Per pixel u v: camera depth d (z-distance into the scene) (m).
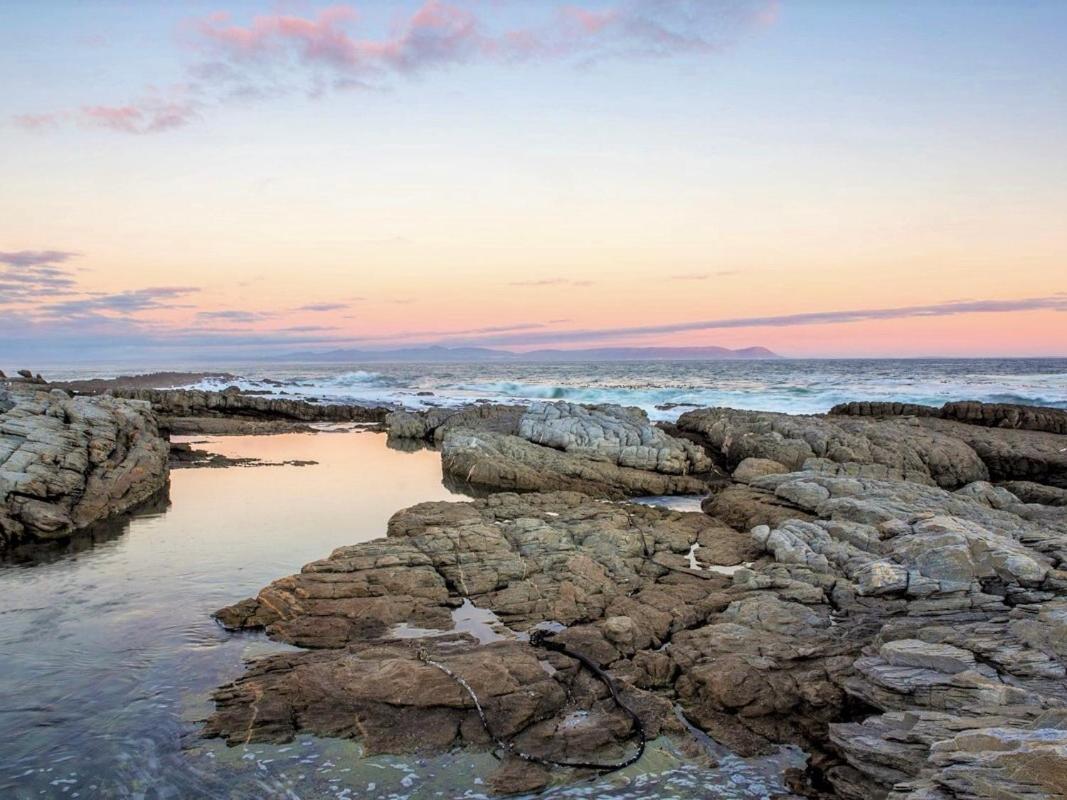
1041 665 8.78
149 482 22.34
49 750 8.52
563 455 27.64
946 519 15.23
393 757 8.48
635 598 13.48
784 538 15.81
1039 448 27.52
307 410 49.22
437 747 8.66
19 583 14.13
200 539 17.44
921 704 8.71
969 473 26.72
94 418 22.98
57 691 9.90
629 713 9.45
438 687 9.57
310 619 12.22
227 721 9.09
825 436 27.89
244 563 15.52
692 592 13.69
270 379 93.00
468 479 26.33
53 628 11.98
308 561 15.69
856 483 20.09
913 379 78.69
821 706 9.58
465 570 14.40
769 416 31.97
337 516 20.02
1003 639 9.62
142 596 13.48
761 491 21.69
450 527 16.56
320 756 8.49
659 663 10.84
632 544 16.33
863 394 54.50
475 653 10.70
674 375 111.62
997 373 96.19
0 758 8.35
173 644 11.41
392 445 36.50
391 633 11.89
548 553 15.45
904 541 14.27
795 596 13.07
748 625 12.08
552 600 13.30
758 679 10.08
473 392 68.69
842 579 13.57
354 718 9.14
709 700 9.91
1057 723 7.08
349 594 13.16
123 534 17.88
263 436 39.97
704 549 16.80
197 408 47.69
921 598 12.66
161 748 8.60
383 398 61.94
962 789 6.21
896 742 7.89
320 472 27.75
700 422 33.34
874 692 9.12
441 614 12.65
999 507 20.34
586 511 19.36
